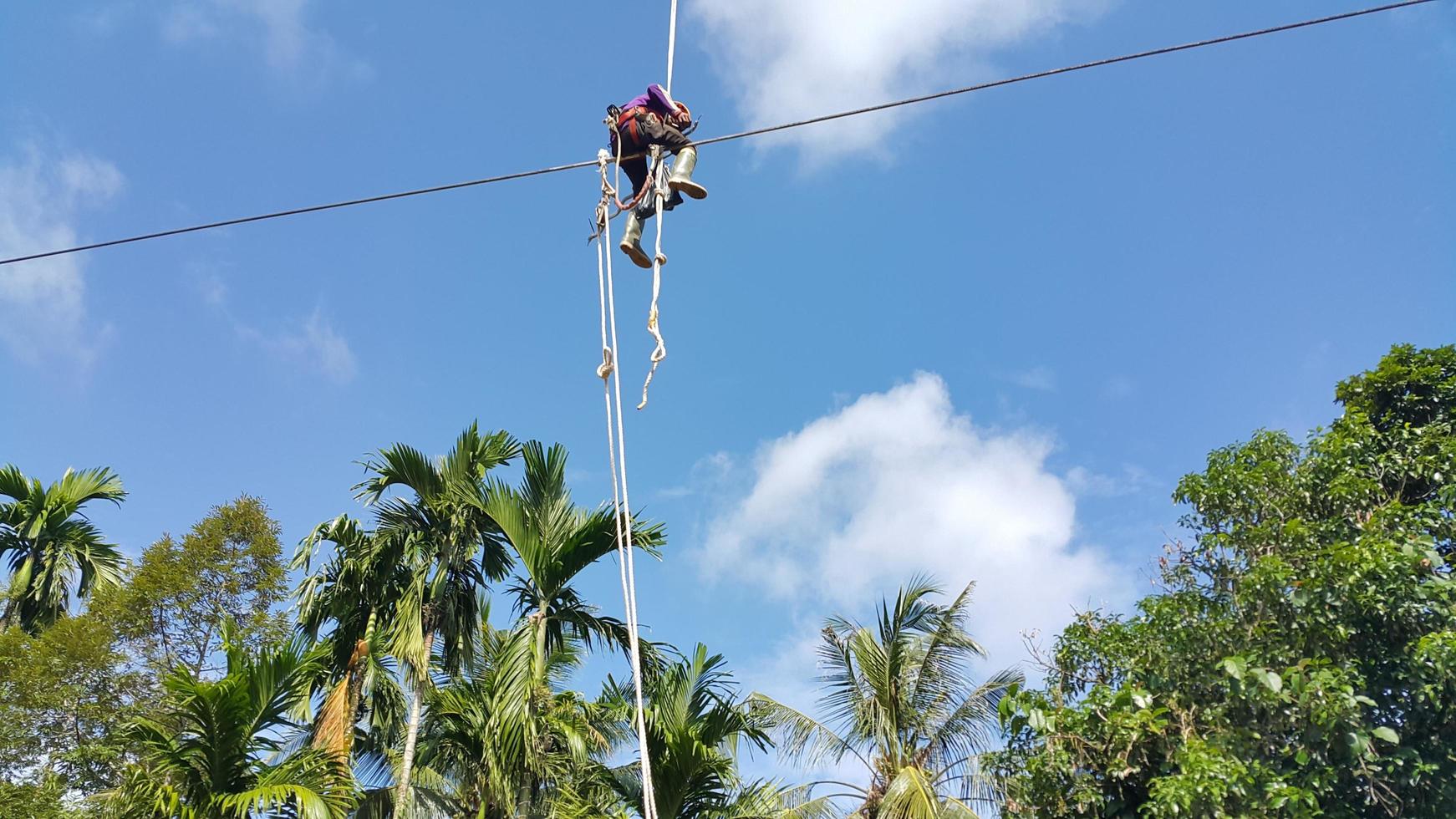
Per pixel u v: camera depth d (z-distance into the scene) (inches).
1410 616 439.2
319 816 432.8
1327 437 522.6
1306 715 427.5
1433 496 515.8
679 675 541.3
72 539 861.2
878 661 751.1
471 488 605.6
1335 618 444.8
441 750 600.4
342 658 609.9
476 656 668.1
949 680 744.3
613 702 561.0
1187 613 491.8
